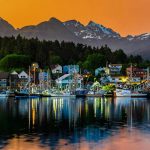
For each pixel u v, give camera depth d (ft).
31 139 260.83
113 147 240.94
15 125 325.83
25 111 460.96
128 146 243.60
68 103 619.67
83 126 321.93
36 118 379.55
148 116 399.85
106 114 422.41
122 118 380.58
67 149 234.17
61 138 264.72
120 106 547.90
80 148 236.84
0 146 240.94
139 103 623.36
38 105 568.00
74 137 268.62
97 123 340.59
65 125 326.85
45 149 233.14
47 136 272.31
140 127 315.17
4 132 288.71
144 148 239.30
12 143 248.52
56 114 422.00
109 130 299.58
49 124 333.42
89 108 508.12
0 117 388.57
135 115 410.93
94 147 240.12
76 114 422.00
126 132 289.94
